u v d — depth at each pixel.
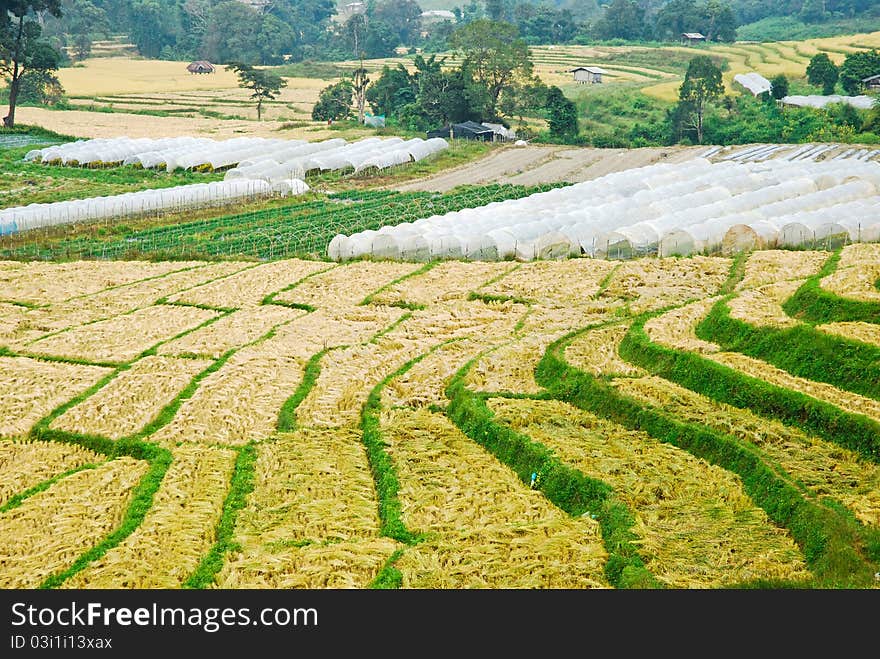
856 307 41.44
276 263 59.06
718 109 134.50
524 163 103.19
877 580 23.70
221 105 157.38
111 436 34.25
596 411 35.81
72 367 41.47
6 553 25.91
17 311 50.06
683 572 24.59
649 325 43.09
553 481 29.81
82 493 29.42
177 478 30.27
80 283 55.66
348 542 26.25
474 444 33.41
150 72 196.75
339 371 40.47
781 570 24.75
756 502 28.58
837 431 31.61
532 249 60.28
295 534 26.73
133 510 27.88
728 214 66.88
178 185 88.50
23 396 37.81
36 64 121.75
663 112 142.38
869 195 70.44
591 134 128.50
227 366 40.75
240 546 25.92
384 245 60.22
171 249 64.06
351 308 49.47
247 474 30.52
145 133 122.06
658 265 55.47
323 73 196.88
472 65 129.38
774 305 44.38
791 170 81.62
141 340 44.94
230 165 99.38
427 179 94.88
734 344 40.25
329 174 95.38
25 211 68.56
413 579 24.25
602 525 27.14
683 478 29.92
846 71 147.00
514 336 44.34
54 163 97.81
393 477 30.12
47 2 121.06
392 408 36.75
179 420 35.22
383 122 139.75
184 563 25.09
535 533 26.69
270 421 35.44
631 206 70.88
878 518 26.12
